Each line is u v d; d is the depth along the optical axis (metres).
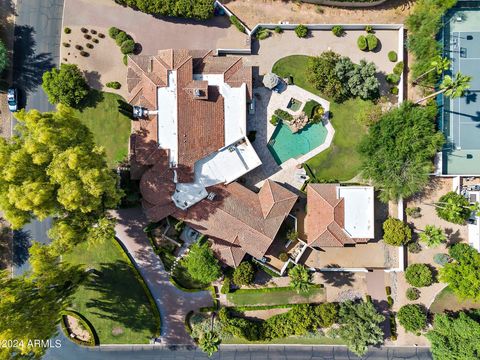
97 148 40.00
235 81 46.72
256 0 49.44
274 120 49.09
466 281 44.28
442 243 50.53
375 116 47.44
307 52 49.69
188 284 50.66
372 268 50.56
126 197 48.00
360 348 46.12
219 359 51.22
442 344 46.19
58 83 46.56
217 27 49.44
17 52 49.75
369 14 49.72
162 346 51.56
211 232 47.69
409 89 50.03
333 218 46.41
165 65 45.72
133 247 50.31
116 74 49.66
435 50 46.44
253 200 47.72
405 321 48.47
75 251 50.41
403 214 49.84
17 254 50.78
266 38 49.50
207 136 46.44
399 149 45.84
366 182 49.66
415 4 49.53
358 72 47.03
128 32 49.50
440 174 48.88
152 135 46.16
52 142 38.34
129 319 51.06
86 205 38.91
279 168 50.06
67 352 51.72
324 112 49.66
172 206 47.31
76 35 49.50
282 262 50.16
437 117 49.31
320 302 50.59
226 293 50.31
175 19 49.31
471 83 49.81
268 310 50.78
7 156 38.41
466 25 49.53
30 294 40.56
